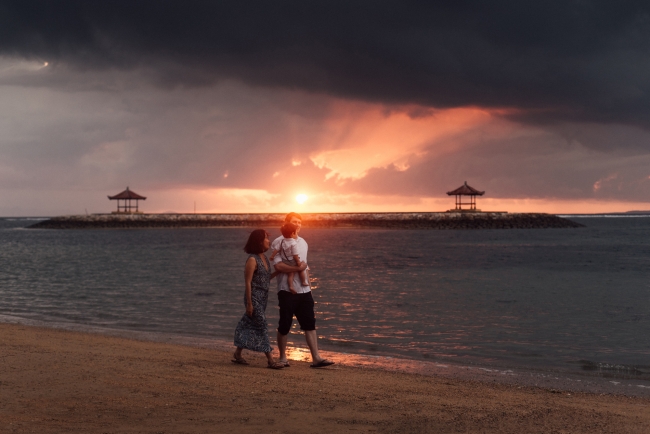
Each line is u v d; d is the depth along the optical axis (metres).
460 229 122.62
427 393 6.59
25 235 92.56
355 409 5.70
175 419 5.11
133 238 77.88
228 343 10.20
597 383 7.66
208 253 43.44
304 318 8.17
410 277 24.39
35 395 5.75
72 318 13.41
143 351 8.78
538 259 36.09
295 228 8.13
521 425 5.33
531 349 9.98
